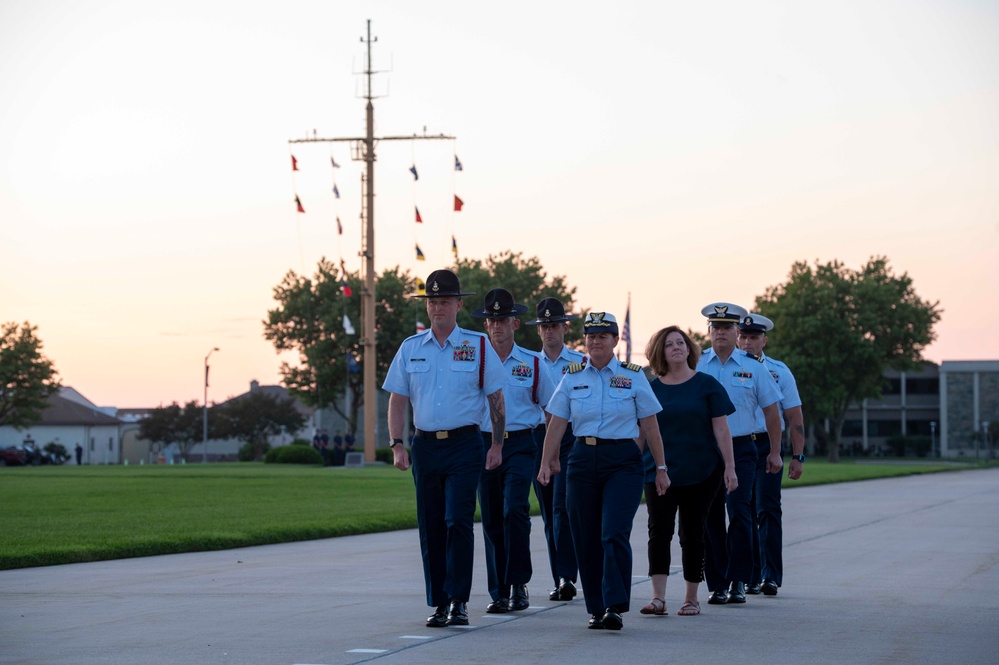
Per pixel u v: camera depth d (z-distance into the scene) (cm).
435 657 737
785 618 923
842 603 1012
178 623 882
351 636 823
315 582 1158
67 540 1515
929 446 10969
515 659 730
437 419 898
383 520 1938
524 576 980
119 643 789
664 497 949
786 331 9000
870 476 4584
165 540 1515
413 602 1007
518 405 1011
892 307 8875
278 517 1995
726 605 1001
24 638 810
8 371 8206
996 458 10388
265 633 834
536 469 1084
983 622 899
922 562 1355
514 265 8138
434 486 895
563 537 1039
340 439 6312
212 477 4138
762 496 1084
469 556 881
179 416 10612
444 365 905
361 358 8031
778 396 1085
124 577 1201
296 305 8025
